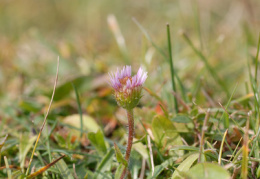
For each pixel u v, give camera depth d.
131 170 0.26
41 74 0.42
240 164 0.24
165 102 0.32
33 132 0.29
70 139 0.28
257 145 0.25
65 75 0.38
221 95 0.34
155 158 0.27
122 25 0.65
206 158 0.24
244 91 0.34
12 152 0.28
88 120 0.30
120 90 0.24
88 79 0.35
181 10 0.61
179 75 0.38
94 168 0.27
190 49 0.44
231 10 0.61
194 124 0.27
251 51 0.41
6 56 0.47
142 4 0.71
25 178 0.24
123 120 0.31
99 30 0.64
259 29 0.50
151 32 0.57
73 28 0.68
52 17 0.74
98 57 0.44
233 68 0.40
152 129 0.27
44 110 0.32
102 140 0.27
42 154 0.27
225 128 0.26
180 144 0.26
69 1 0.78
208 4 0.63
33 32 0.48
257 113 0.27
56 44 0.53
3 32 0.65
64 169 0.25
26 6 0.76
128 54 0.45
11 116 0.32
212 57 0.42
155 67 0.40
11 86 0.38
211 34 0.53
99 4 0.74
